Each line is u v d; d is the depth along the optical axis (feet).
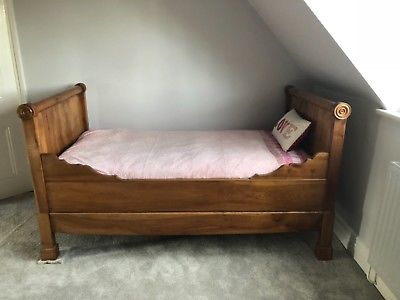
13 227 7.83
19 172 9.37
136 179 6.26
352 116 7.22
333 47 5.75
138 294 5.81
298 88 8.87
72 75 9.12
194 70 9.21
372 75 5.59
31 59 8.94
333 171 6.23
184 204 6.40
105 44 8.95
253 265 6.54
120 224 6.51
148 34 8.90
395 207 4.94
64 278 6.19
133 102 9.40
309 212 6.49
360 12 5.20
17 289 5.91
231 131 8.80
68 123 7.95
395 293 4.95
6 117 8.90
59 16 8.70
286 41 8.36
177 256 6.81
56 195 6.32
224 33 8.98
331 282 6.09
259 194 6.36
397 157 5.57
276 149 7.29
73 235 7.51
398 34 5.29
